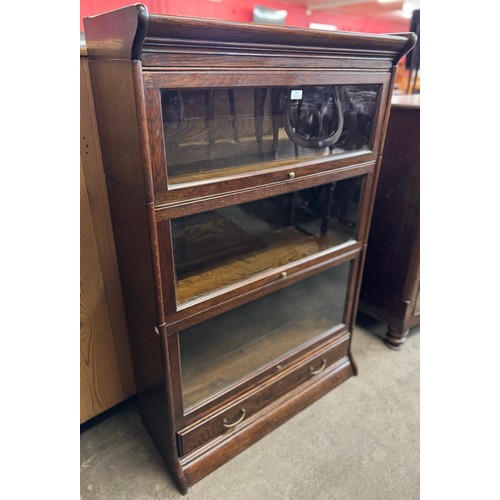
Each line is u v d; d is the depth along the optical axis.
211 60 0.71
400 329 1.59
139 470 1.13
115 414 1.32
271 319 1.29
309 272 1.13
